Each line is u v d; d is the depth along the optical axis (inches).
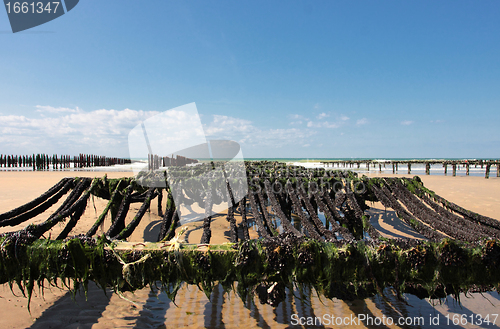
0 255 71.5
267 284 67.9
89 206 269.1
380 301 101.6
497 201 304.5
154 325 86.1
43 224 100.2
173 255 69.6
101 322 86.9
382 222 229.6
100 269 71.2
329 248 68.9
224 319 89.7
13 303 96.1
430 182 541.0
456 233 95.3
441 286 68.7
